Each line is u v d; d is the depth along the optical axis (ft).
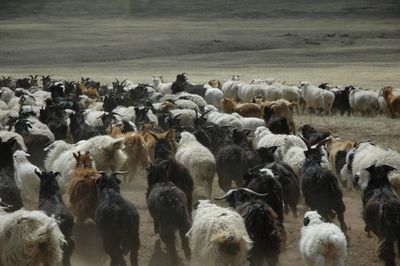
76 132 67.92
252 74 192.75
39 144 59.72
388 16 441.68
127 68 224.33
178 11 476.54
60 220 36.94
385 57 247.91
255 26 404.57
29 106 78.64
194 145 53.67
